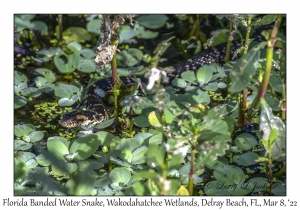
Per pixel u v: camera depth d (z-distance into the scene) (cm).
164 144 129
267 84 136
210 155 127
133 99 144
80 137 143
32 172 137
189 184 129
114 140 143
